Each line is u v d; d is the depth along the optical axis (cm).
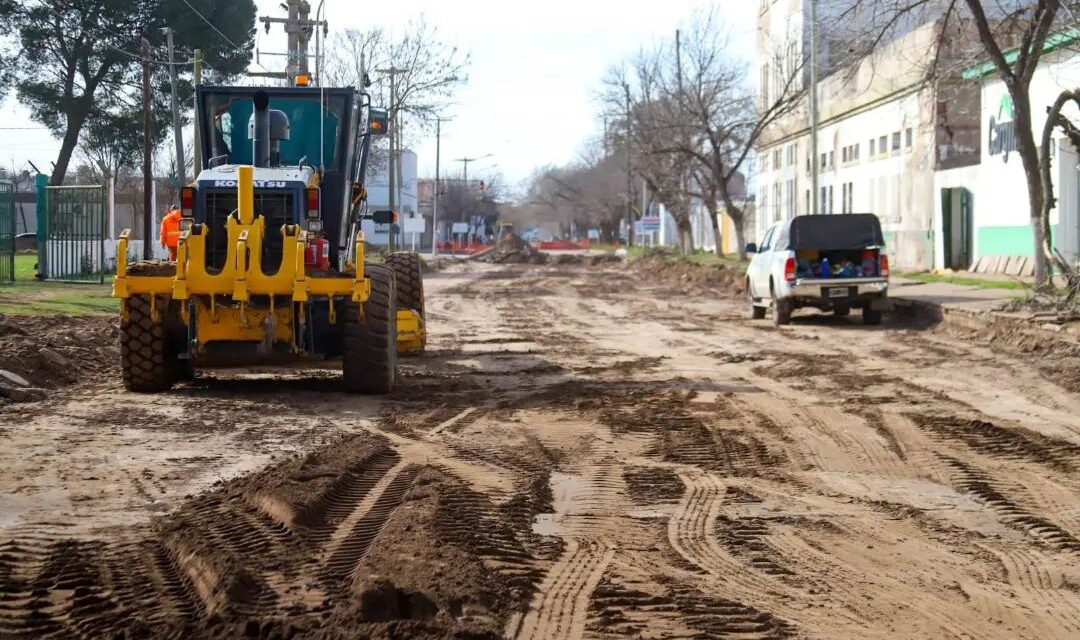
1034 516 848
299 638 549
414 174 11350
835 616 620
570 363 1811
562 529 800
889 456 1069
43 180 3391
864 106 4388
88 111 5381
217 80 5412
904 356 1839
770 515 848
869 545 768
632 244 8706
